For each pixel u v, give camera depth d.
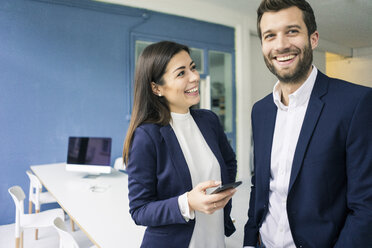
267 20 0.83
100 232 1.53
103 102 3.98
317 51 8.02
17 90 3.41
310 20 0.82
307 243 0.85
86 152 2.95
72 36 3.73
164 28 4.54
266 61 0.89
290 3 0.80
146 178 0.90
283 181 0.91
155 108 0.98
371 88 0.77
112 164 4.07
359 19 5.96
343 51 8.62
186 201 0.82
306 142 0.83
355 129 0.75
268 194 0.98
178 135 1.02
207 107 5.11
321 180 0.81
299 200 0.85
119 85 4.10
